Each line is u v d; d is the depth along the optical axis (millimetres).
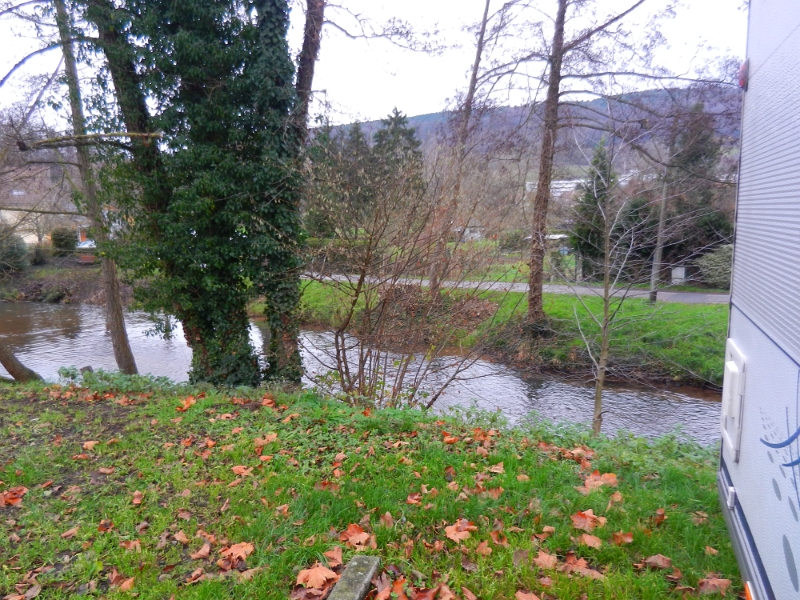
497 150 13312
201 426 6164
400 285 9258
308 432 5809
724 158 13273
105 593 3143
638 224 9930
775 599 2154
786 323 2172
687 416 11320
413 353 9781
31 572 3344
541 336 13414
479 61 15156
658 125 11875
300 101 11289
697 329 12672
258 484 4461
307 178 10281
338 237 9195
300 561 3309
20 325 23375
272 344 11859
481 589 3018
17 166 12422
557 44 15633
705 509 4059
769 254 2529
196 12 10211
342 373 9523
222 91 10742
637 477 4688
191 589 3090
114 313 14195
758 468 2547
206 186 10500
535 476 4551
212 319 11891
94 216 11977
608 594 2916
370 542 3486
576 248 11930
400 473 4652
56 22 10430
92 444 5449
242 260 11414
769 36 2668
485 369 13531
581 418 11141
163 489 4434
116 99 11094
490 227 10102
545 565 3209
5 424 6406
